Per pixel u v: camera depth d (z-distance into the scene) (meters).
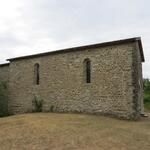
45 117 16.42
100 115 17.84
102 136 11.85
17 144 10.91
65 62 20.16
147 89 39.09
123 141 11.20
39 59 21.77
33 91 21.81
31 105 21.81
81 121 15.12
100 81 18.23
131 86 16.88
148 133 12.89
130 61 17.08
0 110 23.17
